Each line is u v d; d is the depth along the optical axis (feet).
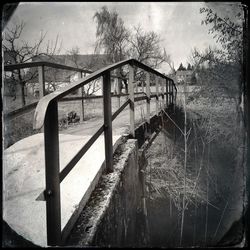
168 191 15.97
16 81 17.85
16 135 13.02
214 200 14.78
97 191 6.70
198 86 17.93
